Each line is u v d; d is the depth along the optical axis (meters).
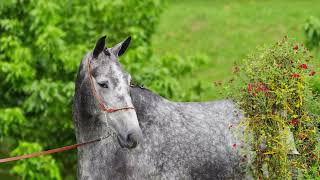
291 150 7.33
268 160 7.38
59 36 10.71
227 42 24.31
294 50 7.46
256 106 7.43
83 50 10.96
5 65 10.57
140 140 6.57
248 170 7.45
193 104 7.69
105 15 11.38
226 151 7.38
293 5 28.66
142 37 11.55
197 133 7.35
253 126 7.40
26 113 11.28
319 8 27.56
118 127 6.65
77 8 11.55
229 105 7.73
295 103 7.41
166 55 11.60
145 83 10.98
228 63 21.72
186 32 25.88
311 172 7.52
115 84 6.67
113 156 7.12
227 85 7.87
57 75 11.45
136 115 6.88
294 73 7.32
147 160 7.12
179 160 7.20
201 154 7.28
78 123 7.27
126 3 11.48
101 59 6.84
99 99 6.77
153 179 7.16
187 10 29.45
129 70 10.95
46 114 10.82
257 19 26.86
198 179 7.27
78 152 7.39
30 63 11.20
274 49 7.51
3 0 11.28
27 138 11.38
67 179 11.66
